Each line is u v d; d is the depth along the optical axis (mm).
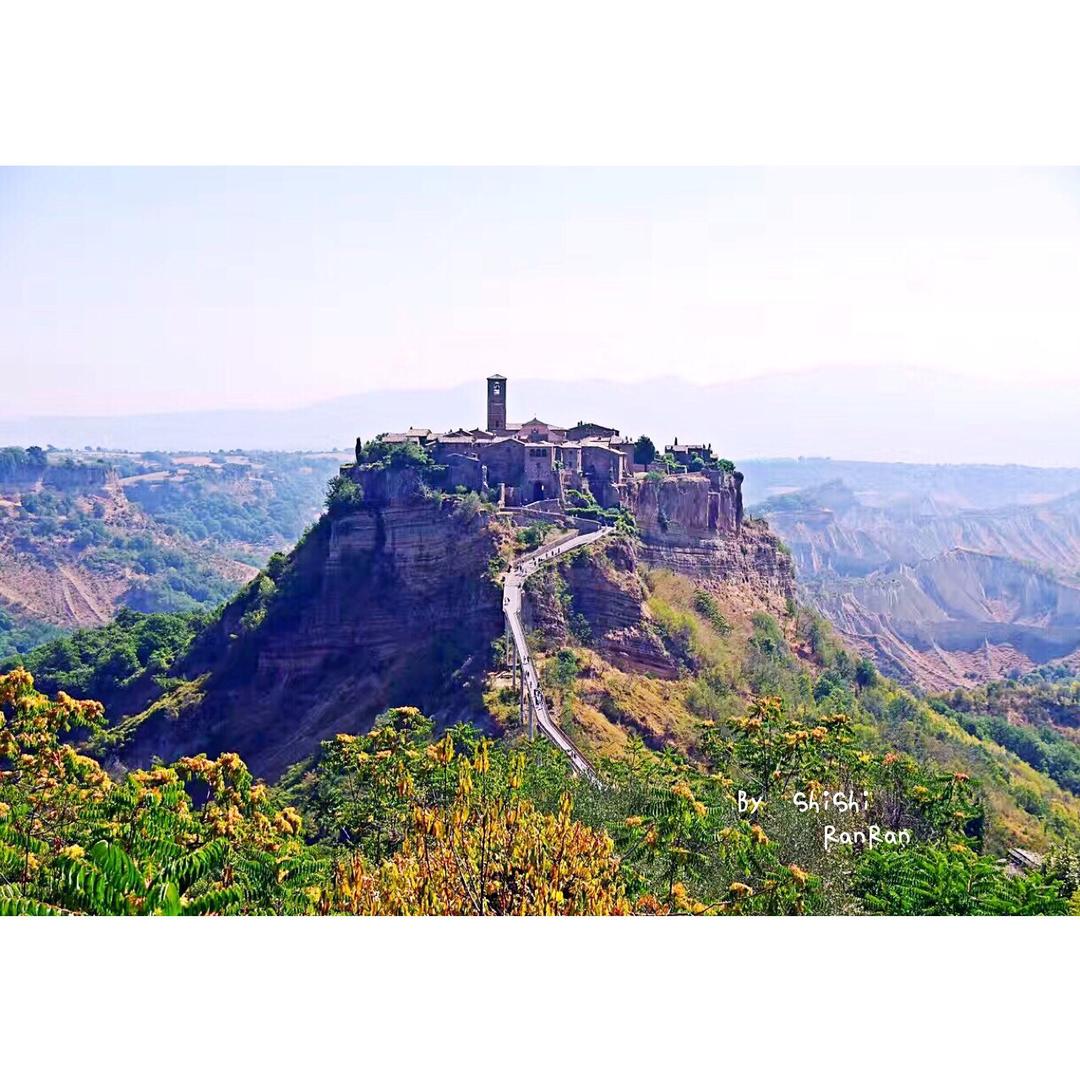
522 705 101688
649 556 138625
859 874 59781
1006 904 55625
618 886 50438
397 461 138625
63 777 59688
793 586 163750
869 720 123750
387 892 48906
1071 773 135875
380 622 130500
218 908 47562
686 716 110438
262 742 129500
